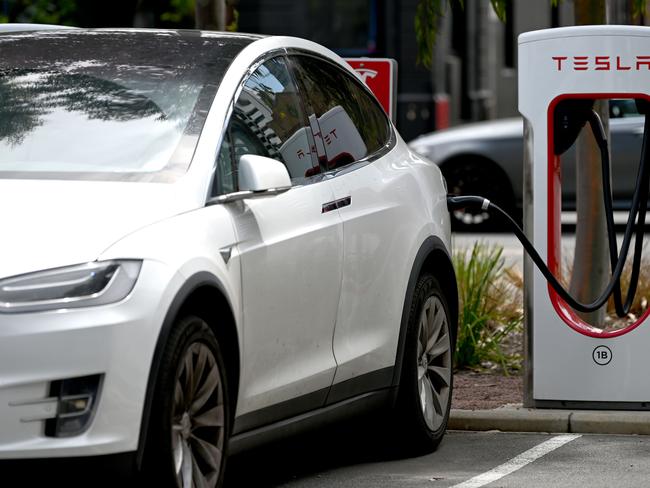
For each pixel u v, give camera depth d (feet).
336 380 56.13
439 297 64.80
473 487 55.57
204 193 48.85
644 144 70.59
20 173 48.96
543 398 69.36
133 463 43.42
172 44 56.24
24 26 60.95
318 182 56.03
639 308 94.38
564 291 68.23
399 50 255.50
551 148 68.95
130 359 43.09
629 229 70.95
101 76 53.93
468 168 163.02
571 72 68.33
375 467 60.29
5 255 43.29
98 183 48.06
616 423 66.90
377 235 59.11
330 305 55.26
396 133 66.80
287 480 57.62
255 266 49.90
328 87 60.90
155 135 50.72
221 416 47.98
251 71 54.90
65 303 42.60
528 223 69.21
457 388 77.25
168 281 44.52
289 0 253.85
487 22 288.51
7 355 41.91
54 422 42.42
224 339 48.67
